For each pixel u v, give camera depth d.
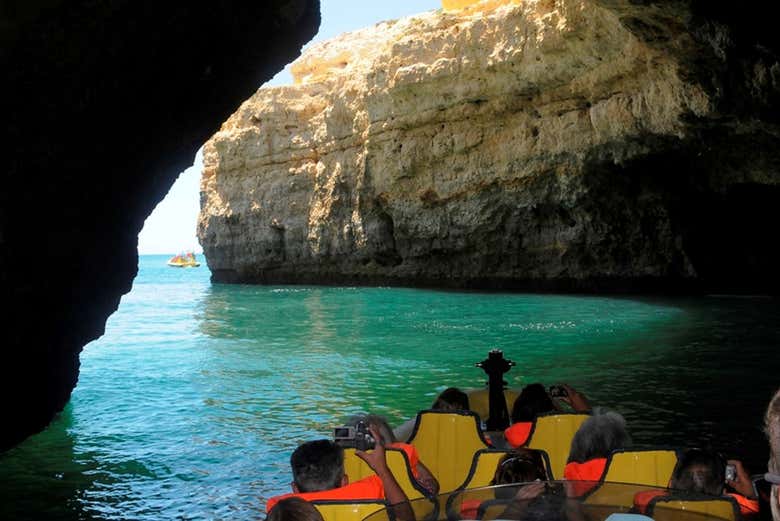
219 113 11.53
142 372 14.90
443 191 35.44
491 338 18.97
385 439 4.91
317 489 3.80
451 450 5.59
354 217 40.53
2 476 8.05
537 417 5.54
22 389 8.84
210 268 50.56
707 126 22.84
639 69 24.33
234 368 15.16
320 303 31.52
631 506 3.14
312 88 45.25
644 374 13.19
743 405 10.48
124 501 7.27
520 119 31.77
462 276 37.09
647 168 29.39
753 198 29.72
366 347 17.97
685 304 27.00
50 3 6.79
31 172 7.76
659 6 18.16
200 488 7.60
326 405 11.38
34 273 8.25
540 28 28.12
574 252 32.81
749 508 4.17
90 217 9.15
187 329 23.38
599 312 24.61
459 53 32.88
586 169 29.78
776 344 16.70
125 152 9.42
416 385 12.87
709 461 3.73
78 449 9.09
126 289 10.93
